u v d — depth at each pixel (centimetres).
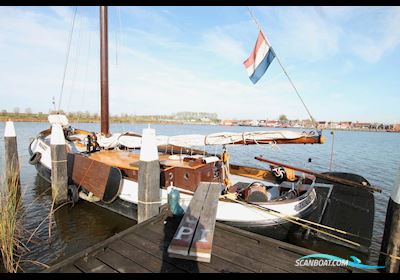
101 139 1072
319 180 914
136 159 897
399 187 357
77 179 898
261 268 368
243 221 604
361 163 2098
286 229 627
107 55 1247
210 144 763
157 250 407
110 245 420
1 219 555
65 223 789
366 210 728
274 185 852
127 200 756
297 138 645
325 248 657
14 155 1157
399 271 371
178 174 730
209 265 371
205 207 513
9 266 530
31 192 1115
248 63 784
